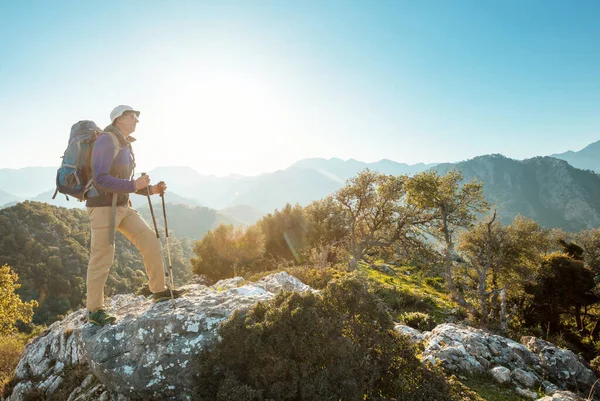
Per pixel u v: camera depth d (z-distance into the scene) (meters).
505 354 7.53
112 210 4.36
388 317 4.79
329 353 4.16
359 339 4.56
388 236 32.34
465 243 28.09
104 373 4.50
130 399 4.51
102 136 4.13
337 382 3.99
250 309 4.70
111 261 4.80
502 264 26.20
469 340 7.87
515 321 27.59
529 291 28.27
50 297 106.50
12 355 8.73
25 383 6.43
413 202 28.95
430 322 14.13
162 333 4.46
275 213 41.00
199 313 4.70
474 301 24.39
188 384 4.32
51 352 6.89
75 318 7.58
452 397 4.67
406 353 4.82
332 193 34.03
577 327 32.12
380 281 29.38
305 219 40.59
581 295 27.80
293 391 3.88
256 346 4.02
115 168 4.28
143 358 4.38
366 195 32.56
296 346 4.09
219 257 31.50
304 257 32.28
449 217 26.62
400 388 4.42
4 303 23.09
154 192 4.92
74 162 4.22
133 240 4.95
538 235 29.09
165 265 5.40
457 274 29.55
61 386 6.01
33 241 119.25
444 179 26.91
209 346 4.45
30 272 108.69
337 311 4.59
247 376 4.17
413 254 31.00
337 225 39.91
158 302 5.23
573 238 51.47
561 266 27.94
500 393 6.11
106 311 4.95
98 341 4.54
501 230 27.22
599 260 43.34
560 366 7.21
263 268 29.97
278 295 4.79
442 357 7.21
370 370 4.36
